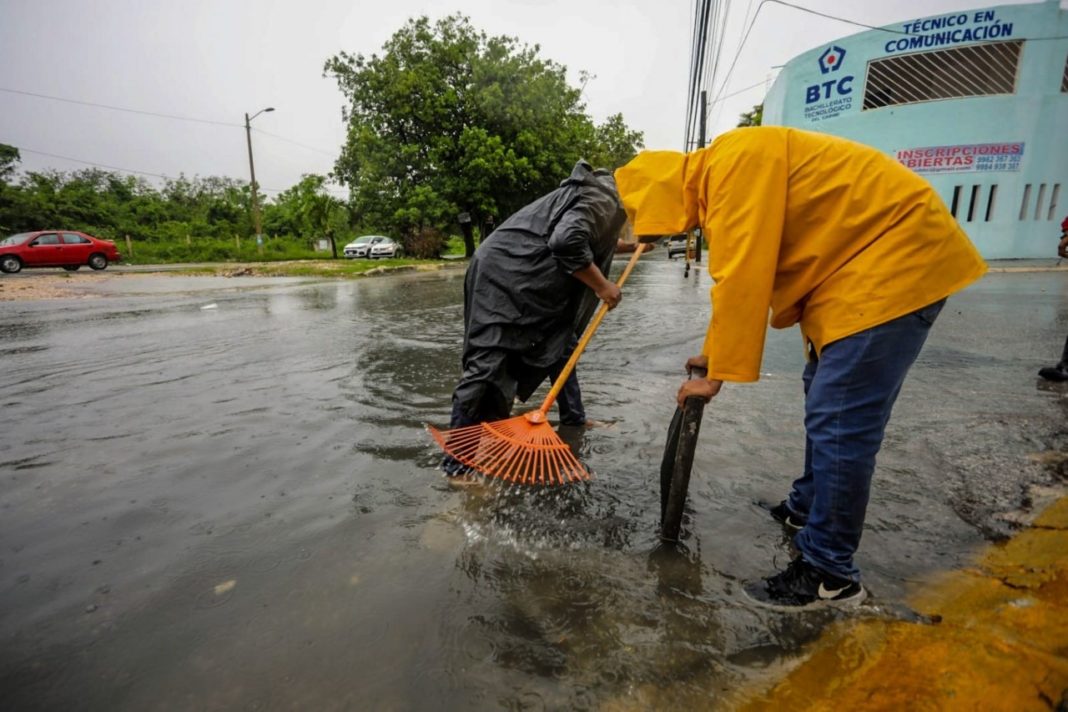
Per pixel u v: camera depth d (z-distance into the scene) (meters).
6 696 1.20
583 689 1.21
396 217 23.88
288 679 1.24
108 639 1.37
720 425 2.83
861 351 1.42
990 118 15.43
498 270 2.32
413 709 1.16
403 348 4.93
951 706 1.12
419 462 2.45
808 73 17.55
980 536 1.79
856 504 1.46
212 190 58.16
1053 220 15.98
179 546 1.79
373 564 1.69
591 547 1.78
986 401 3.13
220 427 2.89
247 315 7.20
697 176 1.65
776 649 1.33
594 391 3.59
